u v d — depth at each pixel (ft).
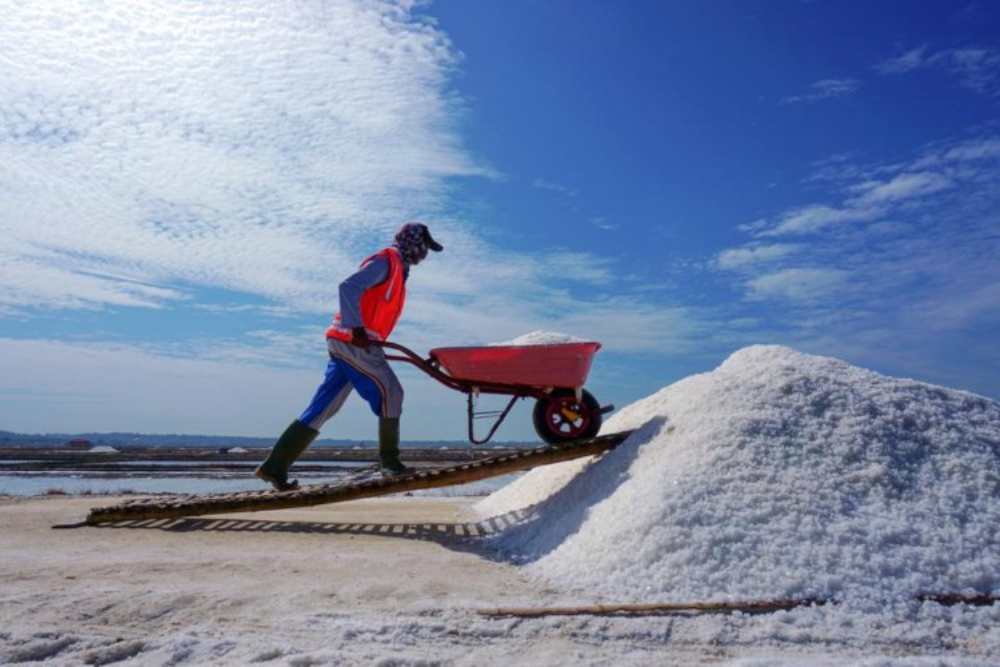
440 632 10.36
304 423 19.89
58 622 10.64
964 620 10.78
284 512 22.41
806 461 14.42
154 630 10.50
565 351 18.58
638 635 10.36
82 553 15.66
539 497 18.99
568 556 13.92
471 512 22.58
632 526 13.46
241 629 10.45
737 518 13.05
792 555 12.15
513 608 11.26
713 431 15.47
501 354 18.53
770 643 10.15
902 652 9.91
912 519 12.99
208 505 19.58
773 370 17.52
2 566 14.05
